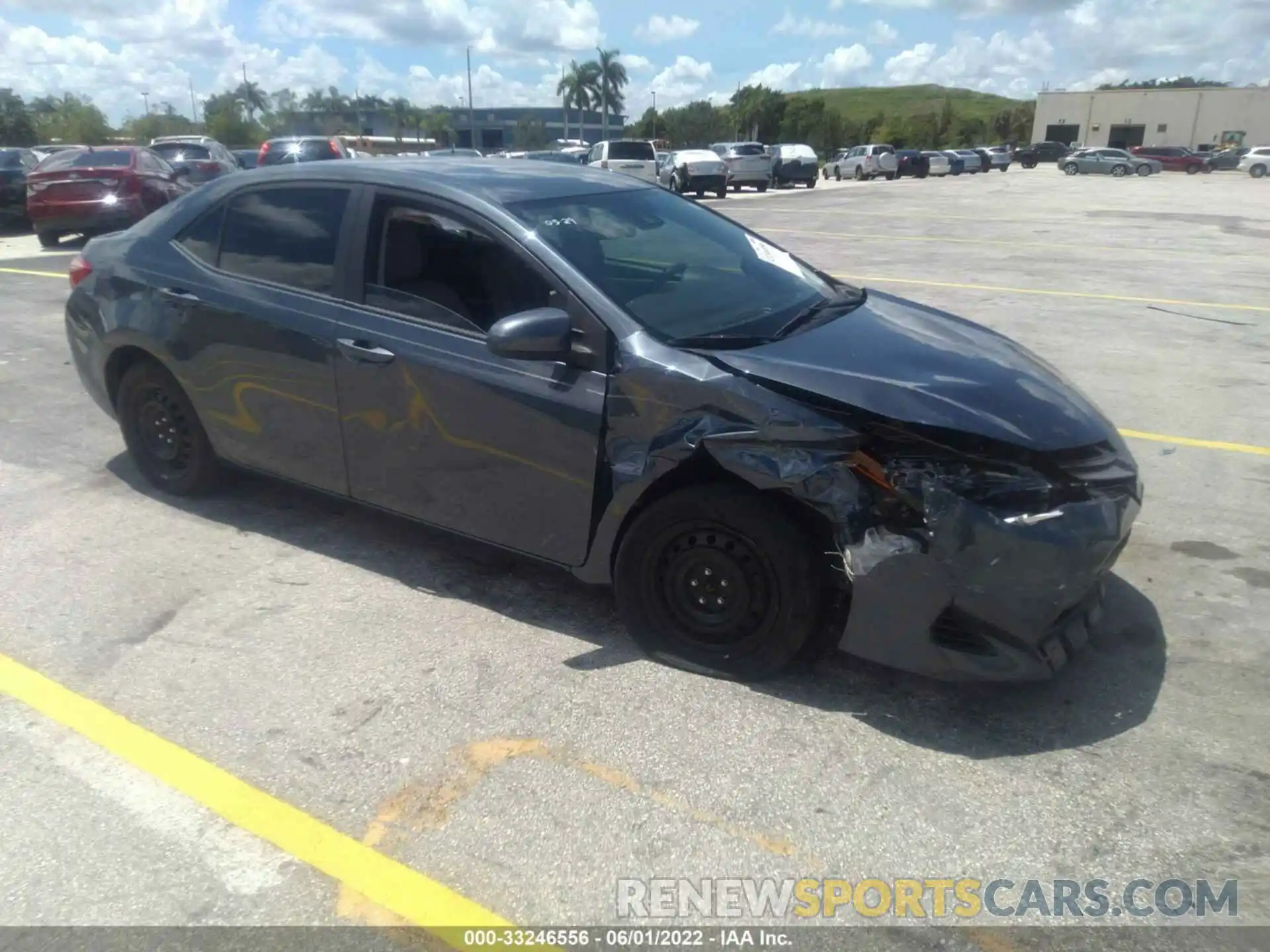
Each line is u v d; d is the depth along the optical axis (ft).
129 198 48.01
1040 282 40.40
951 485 9.88
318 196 13.94
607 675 11.57
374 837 9.07
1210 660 11.95
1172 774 9.88
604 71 255.29
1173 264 46.39
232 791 9.68
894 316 13.28
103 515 16.22
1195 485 17.65
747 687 11.30
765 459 10.34
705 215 15.19
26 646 12.29
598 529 11.76
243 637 12.48
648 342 11.21
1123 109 284.61
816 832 9.11
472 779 9.82
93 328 16.37
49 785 9.78
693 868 8.71
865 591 10.21
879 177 154.81
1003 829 9.15
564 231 12.47
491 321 12.19
